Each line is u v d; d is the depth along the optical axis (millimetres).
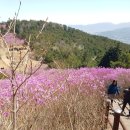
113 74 30234
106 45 113188
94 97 14039
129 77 30156
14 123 2559
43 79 14961
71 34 119500
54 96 9953
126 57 52781
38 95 10109
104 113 10930
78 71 25047
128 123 15477
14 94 2557
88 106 10117
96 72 30750
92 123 8844
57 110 8492
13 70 2512
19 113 4535
